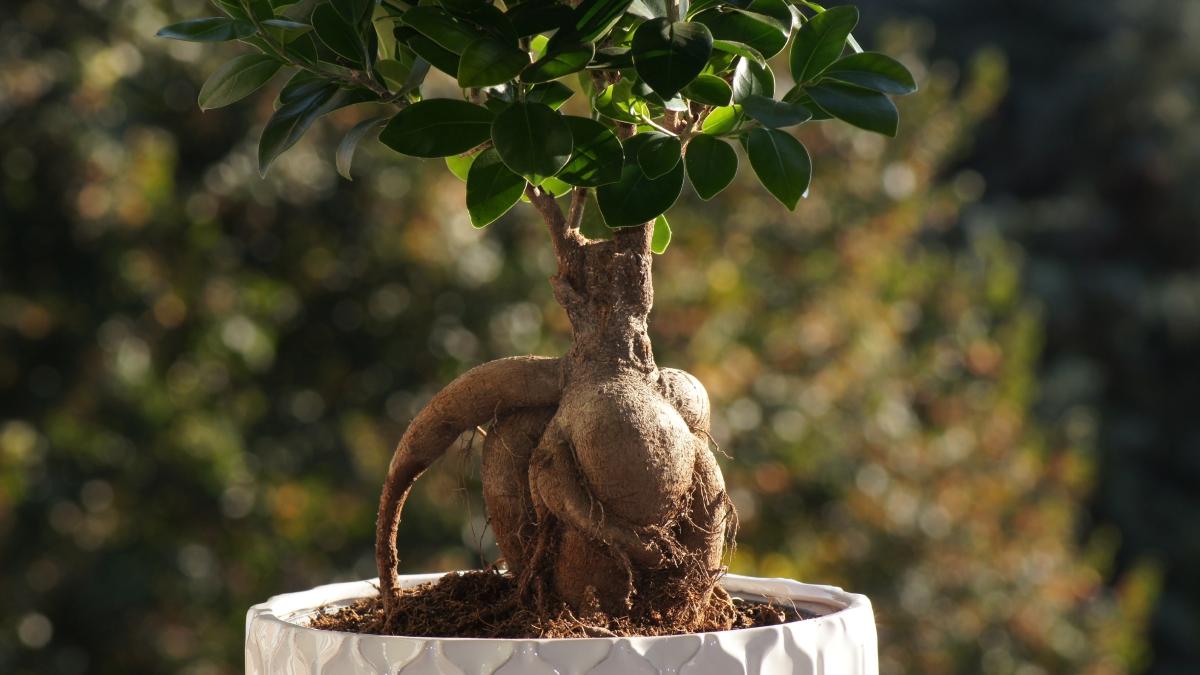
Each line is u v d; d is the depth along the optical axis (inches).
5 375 190.4
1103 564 229.3
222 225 195.9
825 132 207.9
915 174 214.5
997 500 205.2
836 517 194.4
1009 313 248.4
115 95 186.9
